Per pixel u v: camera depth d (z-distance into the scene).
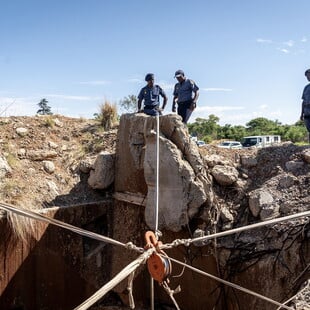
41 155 11.74
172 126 9.66
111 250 10.65
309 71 10.34
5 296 8.53
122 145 10.70
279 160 10.13
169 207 9.38
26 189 10.37
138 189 10.20
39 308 9.04
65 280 9.55
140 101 11.41
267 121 50.50
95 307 10.27
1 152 11.35
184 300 9.52
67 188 11.07
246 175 9.99
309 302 5.52
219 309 8.71
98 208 10.48
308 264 7.41
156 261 3.55
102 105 14.13
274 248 7.98
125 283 10.16
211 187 9.30
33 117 13.75
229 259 8.52
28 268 8.88
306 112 10.59
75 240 9.80
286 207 8.47
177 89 11.27
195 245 9.04
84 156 12.19
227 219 9.07
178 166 9.28
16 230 8.64
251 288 8.16
